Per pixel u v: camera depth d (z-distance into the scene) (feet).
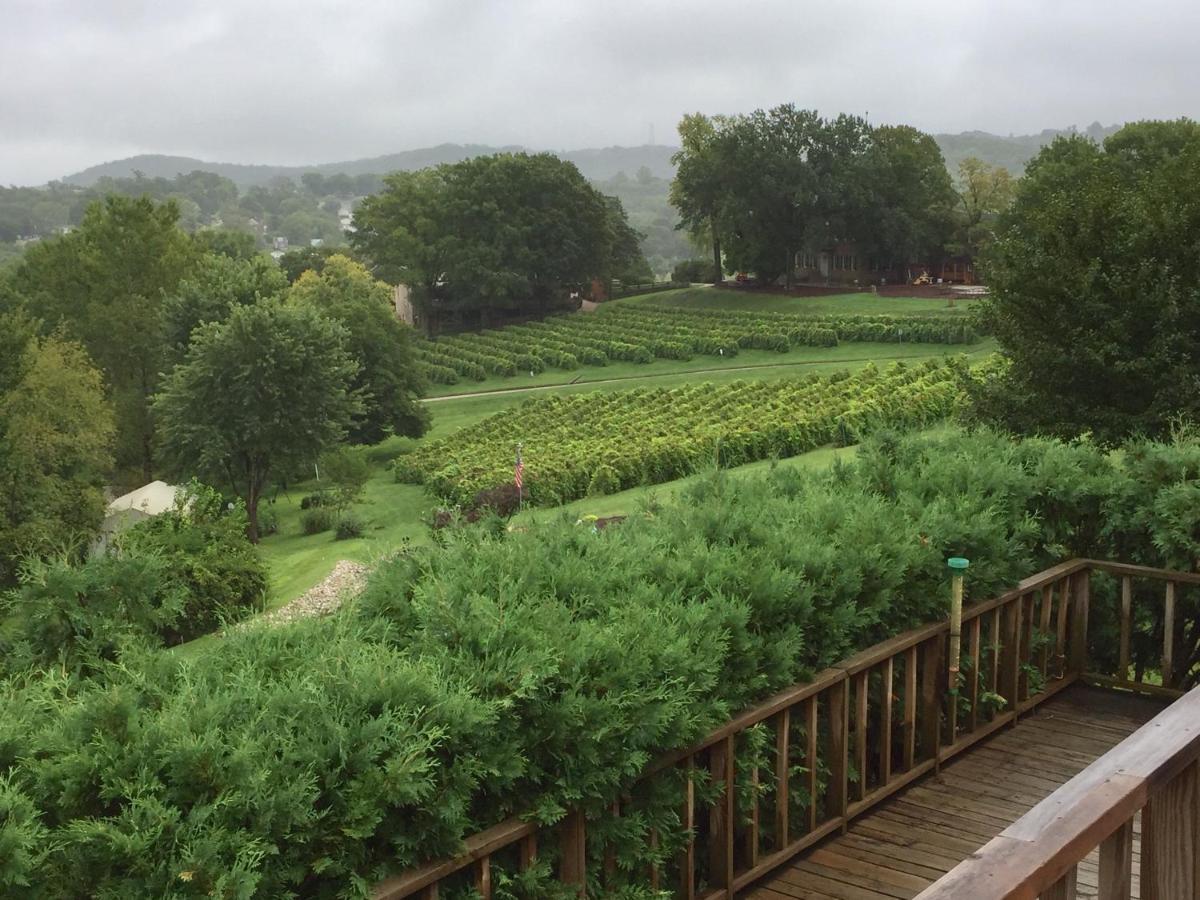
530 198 321.52
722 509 18.95
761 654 15.39
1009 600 20.49
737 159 295.07
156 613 15.84
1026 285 70.44
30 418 140.67
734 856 16.14
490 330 311.27
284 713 11.03
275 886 10.03
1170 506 21.21
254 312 144.05
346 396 154.30
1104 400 68.80
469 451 177.17
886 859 16.17
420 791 10.64
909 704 18.47
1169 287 64.64
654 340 265.95
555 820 11.82
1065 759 19.48
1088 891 13.76
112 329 195.42
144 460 197.67
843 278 319.68
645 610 14.30
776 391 187.11
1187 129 200.23
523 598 14.16
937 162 305.94
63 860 9.42
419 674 11.38
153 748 10.01
